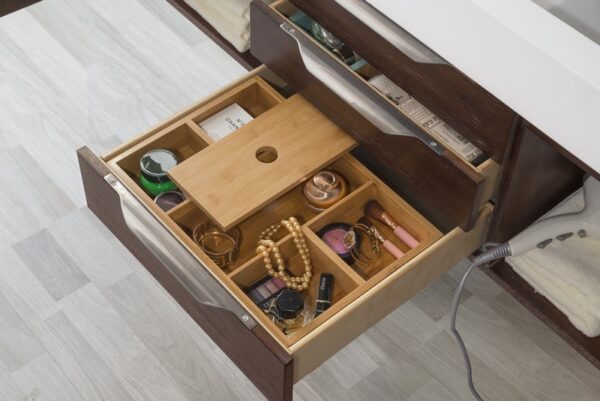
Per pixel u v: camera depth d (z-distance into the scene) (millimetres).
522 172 1603
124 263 1980
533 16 1380
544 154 1596
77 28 2408
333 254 1683
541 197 1722
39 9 2443
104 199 1784
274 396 1617
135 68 2336
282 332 1627
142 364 1837
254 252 1790
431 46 1534
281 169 1741
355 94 1694
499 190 1646
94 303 1916
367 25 1651
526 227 1775
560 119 1376
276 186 1721
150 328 1886
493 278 1793
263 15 1778
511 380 1824
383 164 1872
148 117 2248
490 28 1396
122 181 1737
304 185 1807
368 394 1800
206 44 2398
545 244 1670
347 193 1841
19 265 1967
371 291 1592
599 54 1333
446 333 1884
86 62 2340
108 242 2014
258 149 1769
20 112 2230
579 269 1677
